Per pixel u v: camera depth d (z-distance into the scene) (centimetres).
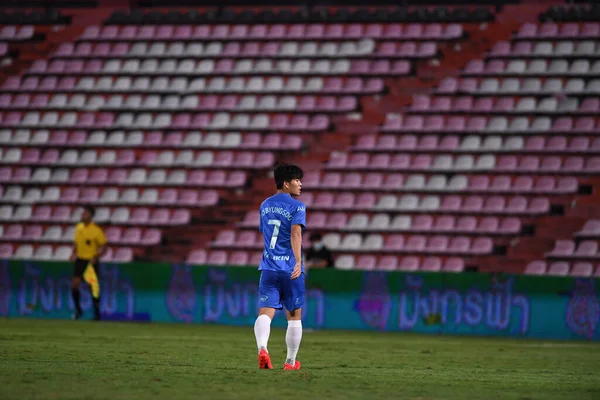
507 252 9350
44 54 12419
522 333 7394
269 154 10694
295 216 3384
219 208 10281
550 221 9500
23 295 8262
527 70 10975
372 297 7669
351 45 11694
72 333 6059
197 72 11756
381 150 10456
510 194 9812
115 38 12419
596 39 11106
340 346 5597
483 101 10762
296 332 3519
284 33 12081
